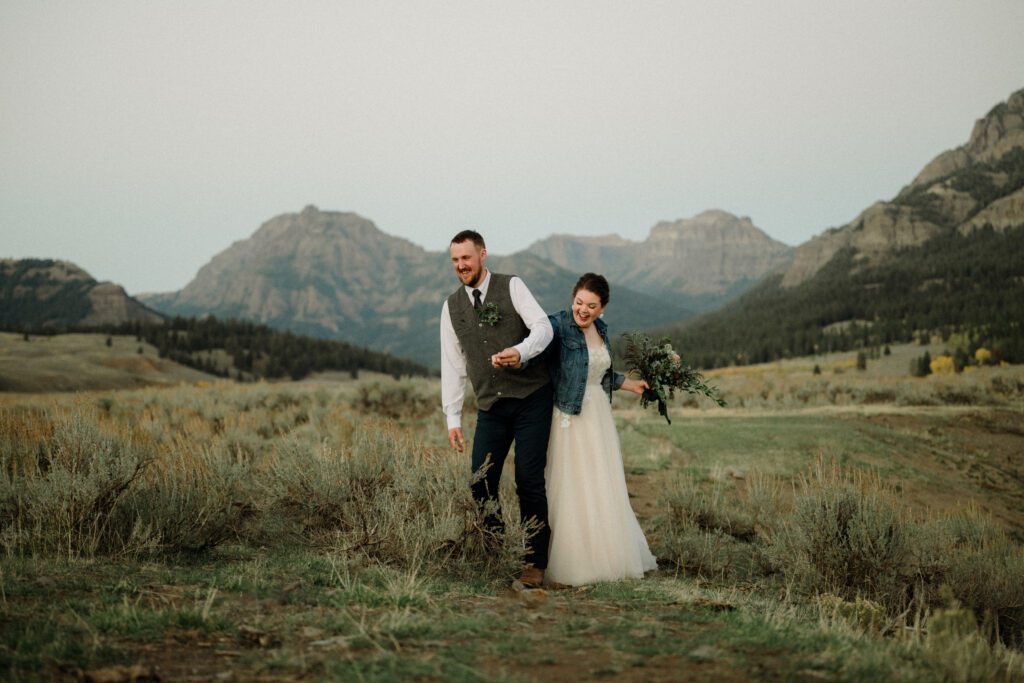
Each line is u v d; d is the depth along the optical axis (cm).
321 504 570
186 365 16750
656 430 1636
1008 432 2023
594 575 532
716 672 282
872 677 278
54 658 277
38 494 498
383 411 2141
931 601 551
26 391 11238
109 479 518
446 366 554
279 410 2131
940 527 721
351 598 388
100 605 353
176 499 534
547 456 555
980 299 18475
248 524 597
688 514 793
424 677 268
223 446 820
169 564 473
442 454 606
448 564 509
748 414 2230
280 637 317
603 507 545
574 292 541
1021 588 571
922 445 1730
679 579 570
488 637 329
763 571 638
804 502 605
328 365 19625
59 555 449
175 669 274
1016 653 407
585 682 269
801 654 308
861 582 555
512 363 489
